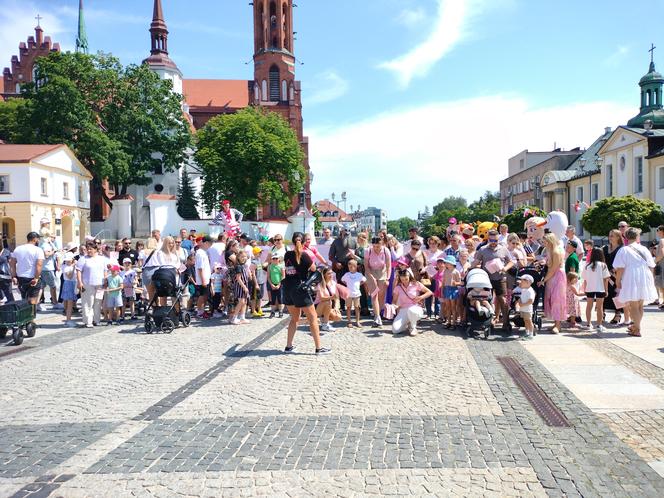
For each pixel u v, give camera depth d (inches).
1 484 171.6
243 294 488.1
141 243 628.4
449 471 175.2
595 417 223.3
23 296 465.4
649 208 1311.5
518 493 160.2
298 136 3161.9
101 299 500.4
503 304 417.4
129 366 330.6
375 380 285.6
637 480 167.3
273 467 180.4
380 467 179.0
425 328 451.8
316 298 375.2
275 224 1743.4
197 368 320.2
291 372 305.9
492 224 658.8
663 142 1608.0
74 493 165.2
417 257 477.4
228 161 2068.2
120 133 1989.4
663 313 502.6
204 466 182.1
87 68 1920.5
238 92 3385.8
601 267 412.2
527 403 243.1
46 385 289.4
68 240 1770.4
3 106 2047.2
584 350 350.3
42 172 1595.7
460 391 263.0
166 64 2792.8
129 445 201.3
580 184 2113.7
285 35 3154.5
